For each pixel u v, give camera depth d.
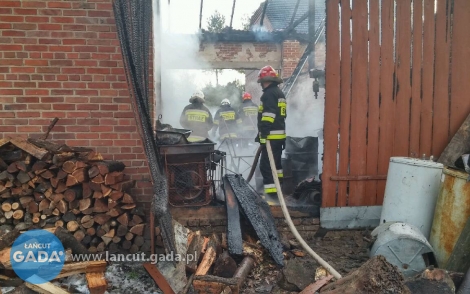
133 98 3.62
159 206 3.42
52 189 3.76
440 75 4.67
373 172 4.65
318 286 3.30
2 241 3.27
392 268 2.83
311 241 4.58
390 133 4.65
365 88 4.57
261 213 4.38
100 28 4.16
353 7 4.47
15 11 4.07
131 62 3.49
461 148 4.57
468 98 4.72
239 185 4.65
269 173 5.05
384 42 4.55
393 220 4.16
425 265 3.65
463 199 3.67
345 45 4.50
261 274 3.75
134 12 3.53
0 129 4.14
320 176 4.86
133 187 4.32
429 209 4.07
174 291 3.31
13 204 3.74
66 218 3.79
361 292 2.80
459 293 3.08
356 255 4.17
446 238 3.79
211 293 3.28
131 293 3.36
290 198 5.18
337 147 4.59
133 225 3.88
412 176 4.06
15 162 3.66
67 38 4.14
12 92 4.13
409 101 4.65
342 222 4.66
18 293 3.01
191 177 4.40
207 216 4.47
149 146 3.67
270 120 4.96
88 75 4.19
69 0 4.11
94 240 3.83
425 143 4.71
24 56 4.11
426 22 4.59
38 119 4.17
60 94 4.18
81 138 4.24
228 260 3.66
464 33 4.64
